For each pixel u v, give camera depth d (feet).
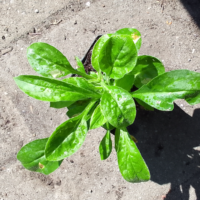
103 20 1.27
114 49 0.76
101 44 0.90
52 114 1.28
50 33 1.29
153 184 1.26
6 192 1.29
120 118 0.73
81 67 0.97
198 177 1.24
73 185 1.28
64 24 1.29
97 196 1.27
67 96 0.78
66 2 1.29
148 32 1.25
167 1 1.25
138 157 0.84
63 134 0.81
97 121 0.82
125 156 0.87
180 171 1.25
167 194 1.25
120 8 1.27
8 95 1.29
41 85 0.76
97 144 1.27
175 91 0.82
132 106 0.73
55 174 1.28
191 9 1.25
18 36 1.30
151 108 1.02
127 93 0.75
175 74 0.80
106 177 1.27
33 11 1.30
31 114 1.29
